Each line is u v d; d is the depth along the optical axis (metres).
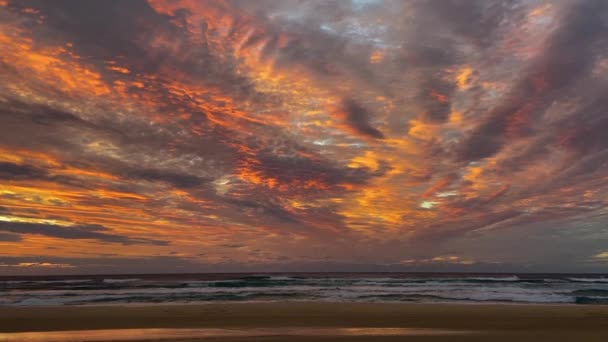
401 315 18.56
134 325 15.49
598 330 14.47
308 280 56.84
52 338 12.95
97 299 28.44
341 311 20.03
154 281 54.31
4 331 14.33
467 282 51.97
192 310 20.34
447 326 15.36
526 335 12.92
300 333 13.62
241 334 13.37
